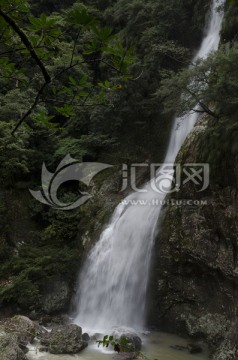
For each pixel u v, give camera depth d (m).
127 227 11.95
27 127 2.84
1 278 12.97
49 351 9.03
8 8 2.00
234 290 9.05
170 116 15.01
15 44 2.25
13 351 8.16
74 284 12.75
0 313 11.62
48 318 11.55
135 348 9.24
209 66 8.27
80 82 2.28
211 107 10.51
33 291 11.96
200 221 9.59
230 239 8.87
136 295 11.16
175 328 10.66
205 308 9.98
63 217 14.82
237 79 7.74
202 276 9.94
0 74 2.41
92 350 9.16
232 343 8.45
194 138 10.48
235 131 8.62
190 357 9.01
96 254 12.55
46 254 13.35
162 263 10.62
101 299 11.80
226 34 11.61
